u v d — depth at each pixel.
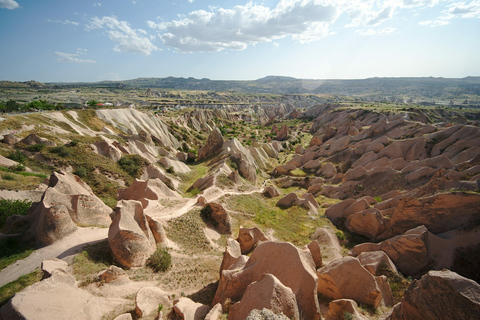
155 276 22.20
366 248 28.89
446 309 13.02
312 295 15.45
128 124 88.25
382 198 42.03
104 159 52.00
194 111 146.00
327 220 38.97
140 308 16.09
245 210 42.53
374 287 19.66
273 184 63.50
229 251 23.36
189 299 18.05
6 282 18.61
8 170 40.81
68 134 60.69
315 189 54.44
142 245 23.33
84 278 18.88
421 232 26.09
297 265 16.47
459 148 51.06
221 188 47.81
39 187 38.03
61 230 23.95
